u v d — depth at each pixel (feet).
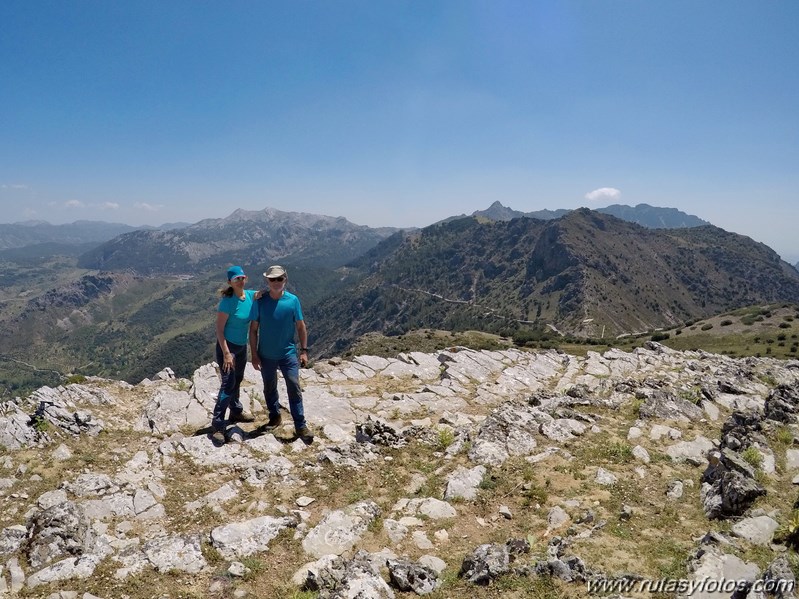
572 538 11.83
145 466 14.75
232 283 16.22
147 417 17.75
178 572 10.67
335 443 17.21
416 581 10.39
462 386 25.80
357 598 9.61
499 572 10.57
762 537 11.43
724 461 14.53
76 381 20.97
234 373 16.92
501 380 27.35
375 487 14.46
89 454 14.92
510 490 14.15
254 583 10.61
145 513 12.68
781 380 29.48
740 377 29.04
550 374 30.37
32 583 10.03
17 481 13.25
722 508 12.75
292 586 10.53
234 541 11.66
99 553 11.00
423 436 17.90
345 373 26.78
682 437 18.28
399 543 11.98
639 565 10.71
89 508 12.42
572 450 16.75
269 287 16.43
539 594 10.02
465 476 14.62
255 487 14.10
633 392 23.36
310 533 12.09
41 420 15.69
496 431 17.54
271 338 16.53
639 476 15.05
